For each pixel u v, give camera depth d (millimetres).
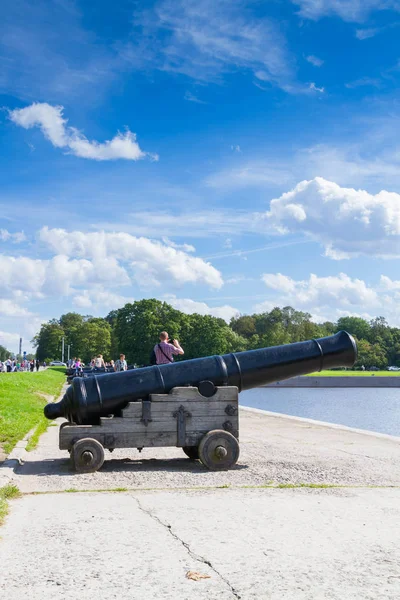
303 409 41125
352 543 5105
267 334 126750
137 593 4023
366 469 9156
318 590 4062
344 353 10211
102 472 8992
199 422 9523
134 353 90250
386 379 80500
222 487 7785
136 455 10773
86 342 134875
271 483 8117
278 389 75312
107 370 37906
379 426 29750
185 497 7082
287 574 4359
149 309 91438
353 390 71875
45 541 5191
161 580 4254
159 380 9688
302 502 6762
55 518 6000
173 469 9258
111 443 9297
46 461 10031
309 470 9086
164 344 12039
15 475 8656
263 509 6391
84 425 9367
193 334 96688
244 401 50938
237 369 9898
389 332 151125
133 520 5898
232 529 5547
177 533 5406
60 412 10164
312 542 5137
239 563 4598
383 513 6207
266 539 5219
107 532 5457
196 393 9555
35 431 13906
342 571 4422
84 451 8984
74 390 9539
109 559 4703
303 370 10156
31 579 4289
